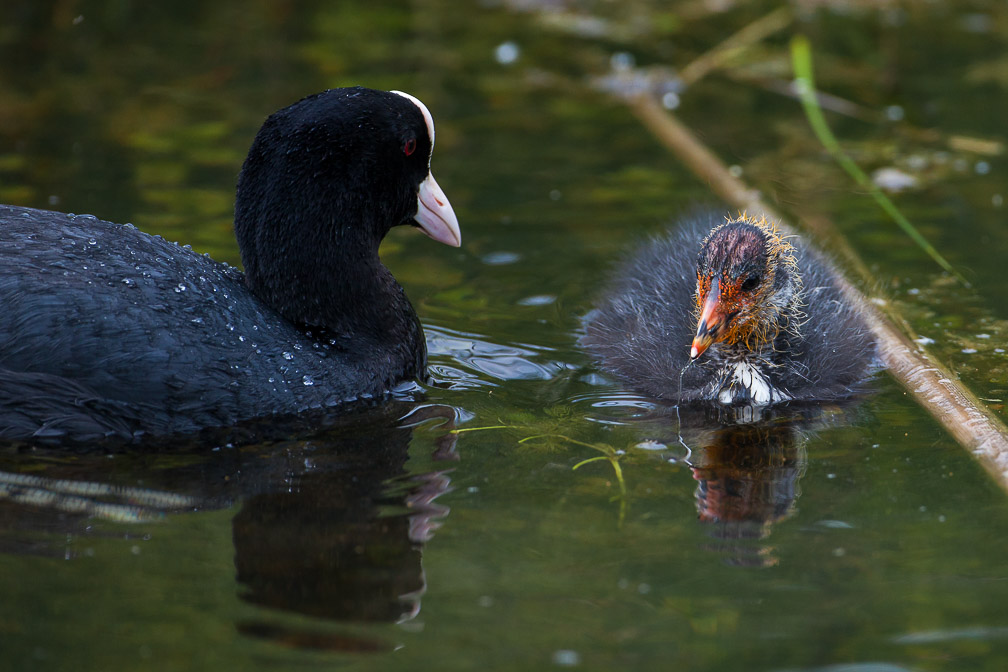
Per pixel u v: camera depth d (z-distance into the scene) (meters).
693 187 14.94
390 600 7.28
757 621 7.11
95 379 9.21
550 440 9.68
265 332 10.16
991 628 7.02
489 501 8.58
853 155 15.90
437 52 19.14
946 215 14.19
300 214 10.55
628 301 12.34
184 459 9.16
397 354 10.92
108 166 14.62
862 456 9.45
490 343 11.63
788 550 7.93
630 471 9.14
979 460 9.30
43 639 6.82
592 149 16.03
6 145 15.03
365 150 10.74
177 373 9.43
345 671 6.59
